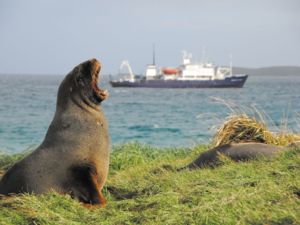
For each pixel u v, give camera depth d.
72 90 13.10
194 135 42.91
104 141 13.04
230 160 15.12
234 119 19.41
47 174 12.55
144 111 78.75
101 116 13.25
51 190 12.41
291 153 14.54
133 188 13.73
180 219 9.91
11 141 39.62
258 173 12.55
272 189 11.06
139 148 22.27
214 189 11.36
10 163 19.31
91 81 13.09
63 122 12.91
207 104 95.38
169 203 10.91
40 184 12.51
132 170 17.39
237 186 11.56
